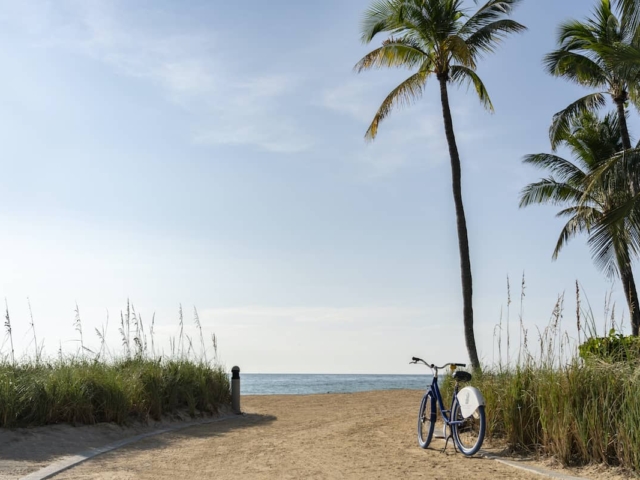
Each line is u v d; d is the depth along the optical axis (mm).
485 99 17641
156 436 9680
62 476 6438
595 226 14016
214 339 14297
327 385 49281
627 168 14586
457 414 8148
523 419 7844
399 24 16828
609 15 19047
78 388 9602
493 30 16625
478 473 6590
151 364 12305
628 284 16656
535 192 23547
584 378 7430
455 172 16734
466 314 15953
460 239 16328
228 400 14094
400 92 17547
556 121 20766
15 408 8531
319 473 6645
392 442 8898
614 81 19547
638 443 6328
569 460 6914
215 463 7395
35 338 11219
